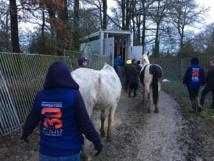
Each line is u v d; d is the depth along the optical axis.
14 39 10.00
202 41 26.19
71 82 2.26
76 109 2.18
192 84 7.59
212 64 8.38
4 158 4.36
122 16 29.02
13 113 5.98
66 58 8.86
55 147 2.14
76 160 2.23
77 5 15.57
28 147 4.86
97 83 4.11
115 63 13.65
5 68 5.92
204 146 5.07
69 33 12.85
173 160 4.39
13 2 9.45
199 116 7.48
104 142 5.17
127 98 10.71
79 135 2.27
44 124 2.22
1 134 5.54
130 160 4.36
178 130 6.09
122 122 6.82
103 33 15.56
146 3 27.53
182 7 27.30
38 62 7.15
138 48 15.09
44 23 11.28
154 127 6.34
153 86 7.73
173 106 9.05
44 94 2.26
